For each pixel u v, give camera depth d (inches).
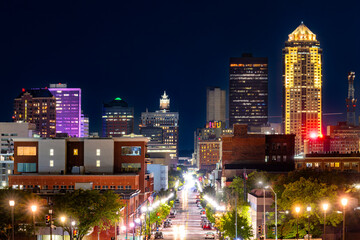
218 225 6879.9
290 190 5364.2
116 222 5541.3
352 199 5211.6
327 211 5147.6
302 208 5270.7
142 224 6628.9
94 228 5703.7
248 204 6368.1
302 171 6712.6
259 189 6432.1
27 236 5019.7
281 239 5497.1
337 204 5216.5
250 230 6166.3
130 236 5900.6
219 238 6545.3
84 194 5019.7
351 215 5177.2
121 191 7603.4
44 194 6481.3
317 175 6638.8
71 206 4884.4
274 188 6131.9
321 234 5359.3
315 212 5236.2
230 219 5777.6
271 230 5511.8
